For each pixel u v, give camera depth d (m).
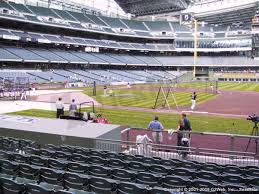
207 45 104.31
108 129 15.34
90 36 93.25
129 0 106.50
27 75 64.56
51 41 76.94
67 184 8.62
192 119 27.80
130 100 42.00
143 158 11.84
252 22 102.56
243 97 47.31
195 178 9.20
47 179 9.00
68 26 82.69
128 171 9.24
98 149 13.40
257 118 19.48
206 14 104.75
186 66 103.62
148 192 7.51
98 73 82.25
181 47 105.31
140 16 116.88
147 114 30.48
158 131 15.59
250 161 13.79
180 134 15.91
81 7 100.69
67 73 75.00
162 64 100.75
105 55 92.88
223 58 104.38
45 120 17.50
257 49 102.38
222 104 38.78
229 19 108.06
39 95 46.06
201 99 44.06
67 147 13.11
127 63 92.31
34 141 14.73
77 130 15.22
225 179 9.12
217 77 93.44
